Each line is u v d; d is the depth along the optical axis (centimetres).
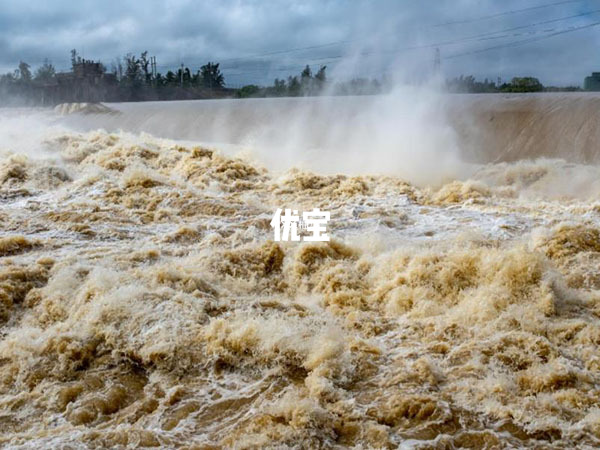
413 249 862
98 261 853
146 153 1669
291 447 470
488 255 781
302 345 595
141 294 703
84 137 1919
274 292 812
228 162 1550
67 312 705
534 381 548
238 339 604
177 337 619
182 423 511
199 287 757
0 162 1501
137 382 583
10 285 759
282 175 1518
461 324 674
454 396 531
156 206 1212
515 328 662
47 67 7931
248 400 540
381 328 679
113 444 476
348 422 499
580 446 468
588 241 913
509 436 480
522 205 1223
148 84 6969
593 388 545
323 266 847
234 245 962
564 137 1708
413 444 471
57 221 1109
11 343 630
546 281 730
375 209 1184
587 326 656
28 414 537
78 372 599
